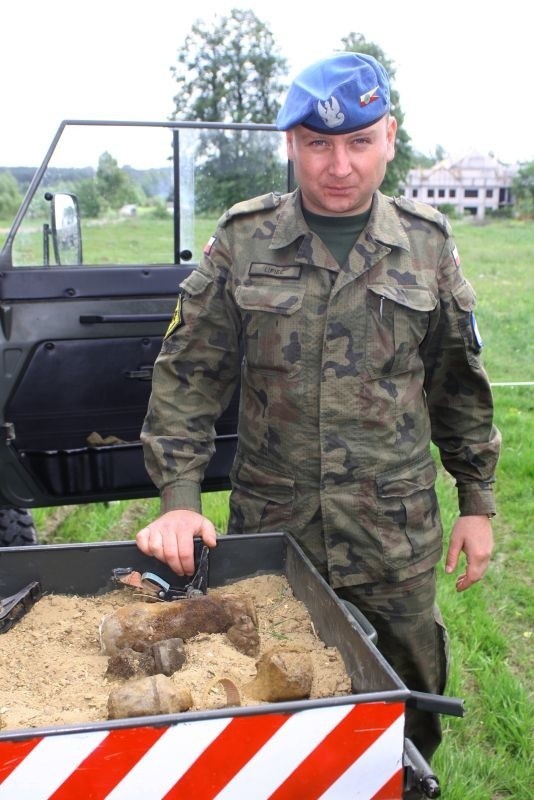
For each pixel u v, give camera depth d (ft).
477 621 11.82
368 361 6.26
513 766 9.03
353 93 5.69
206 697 4.61
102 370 10.21
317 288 6.24
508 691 10.11
